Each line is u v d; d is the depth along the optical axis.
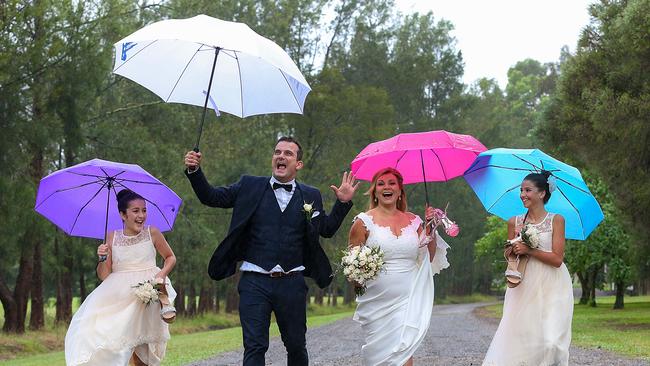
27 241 25.55
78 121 25.92
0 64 21.94
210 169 41.25
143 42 8.09
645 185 25.62
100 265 8.51
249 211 7.59
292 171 7.73
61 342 29.39
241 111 8.13
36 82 24.45
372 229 8.20
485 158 8.51
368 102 55.41
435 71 67.44
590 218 8.63
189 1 35.25
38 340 28.41
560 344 7.83
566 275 8.05
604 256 41.03
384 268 8.05
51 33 24.33
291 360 7.76
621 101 25.00
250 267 7.54
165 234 37.41
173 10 34.66
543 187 8.06
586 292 59.72
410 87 66.94
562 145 32.12
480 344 18.17
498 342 8.02
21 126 23.36
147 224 9.23
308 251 7.72
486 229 82.44
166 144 35.75
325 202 53.25
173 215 9.16
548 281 7.96
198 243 40.34
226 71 8.03
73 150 26.77
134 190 8.95
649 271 38.41
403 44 68.31
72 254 30.66
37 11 23.47
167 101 8.02
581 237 8.84
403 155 8.87
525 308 7.93
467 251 84.31
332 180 54.09
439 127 71.50
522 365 7.87
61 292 36.50
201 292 51.59
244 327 7.48
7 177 23.69
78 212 9.08
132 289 8.34
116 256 8.51
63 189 8.83
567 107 28.33
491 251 55.81
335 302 69.94
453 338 20.62
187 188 37.06
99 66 25.61
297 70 7.57
